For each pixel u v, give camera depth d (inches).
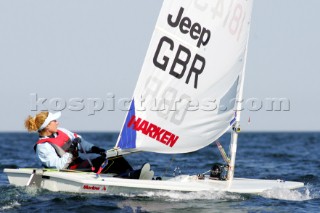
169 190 1298.0
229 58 1443.2
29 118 1332.4
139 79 1353.3
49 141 1327.5
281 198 1359.5
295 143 6200.8
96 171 1382.9
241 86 1469.0
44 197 1256.2
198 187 1328.7
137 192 1284.4
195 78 1405.0
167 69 1374.3
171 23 1374.3
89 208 1170.0
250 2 1470.2
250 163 2630.4
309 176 1975.9
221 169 1457.9
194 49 1400.1
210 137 1438.2
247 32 1472.7
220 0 1417.3
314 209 1263.5
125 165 1405.0
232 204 1252.5
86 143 1398.9
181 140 1406.3
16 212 1146.0
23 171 1321.4
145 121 1362.0
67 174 1295.5
